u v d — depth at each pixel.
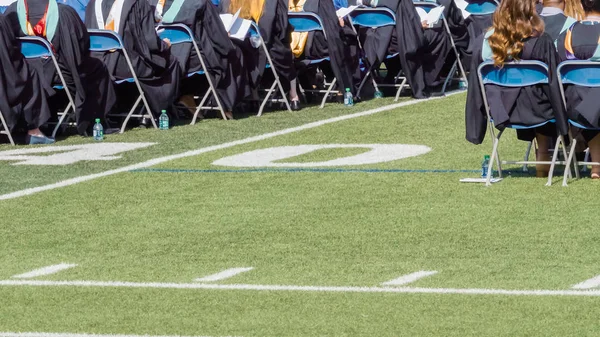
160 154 17.86
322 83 23.92
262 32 21.33
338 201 14.24
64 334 9.30
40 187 15.55
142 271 11.29
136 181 15.85
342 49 22.06
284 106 22.34
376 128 19.72
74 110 19.56
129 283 10.84
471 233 12.43
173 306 10.03
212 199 14.61
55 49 19.17
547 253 11.51
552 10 15.47
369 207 13.87
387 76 24.00
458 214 13.32
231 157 17.48
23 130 19.44
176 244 12.38
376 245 12.05
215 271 11.22
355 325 9.34
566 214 13.14
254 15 21.39
